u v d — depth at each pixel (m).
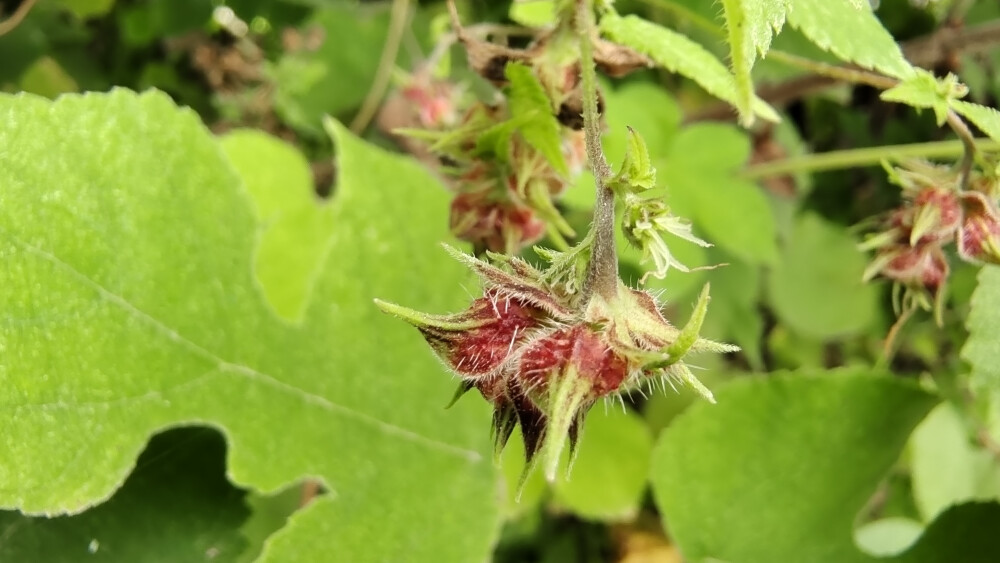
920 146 0.14
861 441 0.14
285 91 0.20
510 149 0.12
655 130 0.16
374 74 0.20
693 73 0.12
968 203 0.13
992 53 0.18
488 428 0.14
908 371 0.18
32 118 0.12
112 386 0.12
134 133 0.12
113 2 0.19
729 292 0.18
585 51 0.11
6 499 0.11
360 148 0.14
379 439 0.13
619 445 0.17
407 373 0.13
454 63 0.18
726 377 0.19
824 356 0.20
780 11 0.11
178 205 0.12
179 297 0.12
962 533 0.14
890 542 0.15
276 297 0.16
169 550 0.12
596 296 0.11
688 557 0.14
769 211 0.16
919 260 0.13
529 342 0.11
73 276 0.12
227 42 0.20
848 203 0.19
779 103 0.17
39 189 0.12
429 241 0.14
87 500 0.12
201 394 0.12
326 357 0.13
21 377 0.11
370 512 0.13
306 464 0.13
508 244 0.12
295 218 0.16
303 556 0.13
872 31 0.12
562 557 0.18
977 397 0.17
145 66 0.20
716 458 0.14
